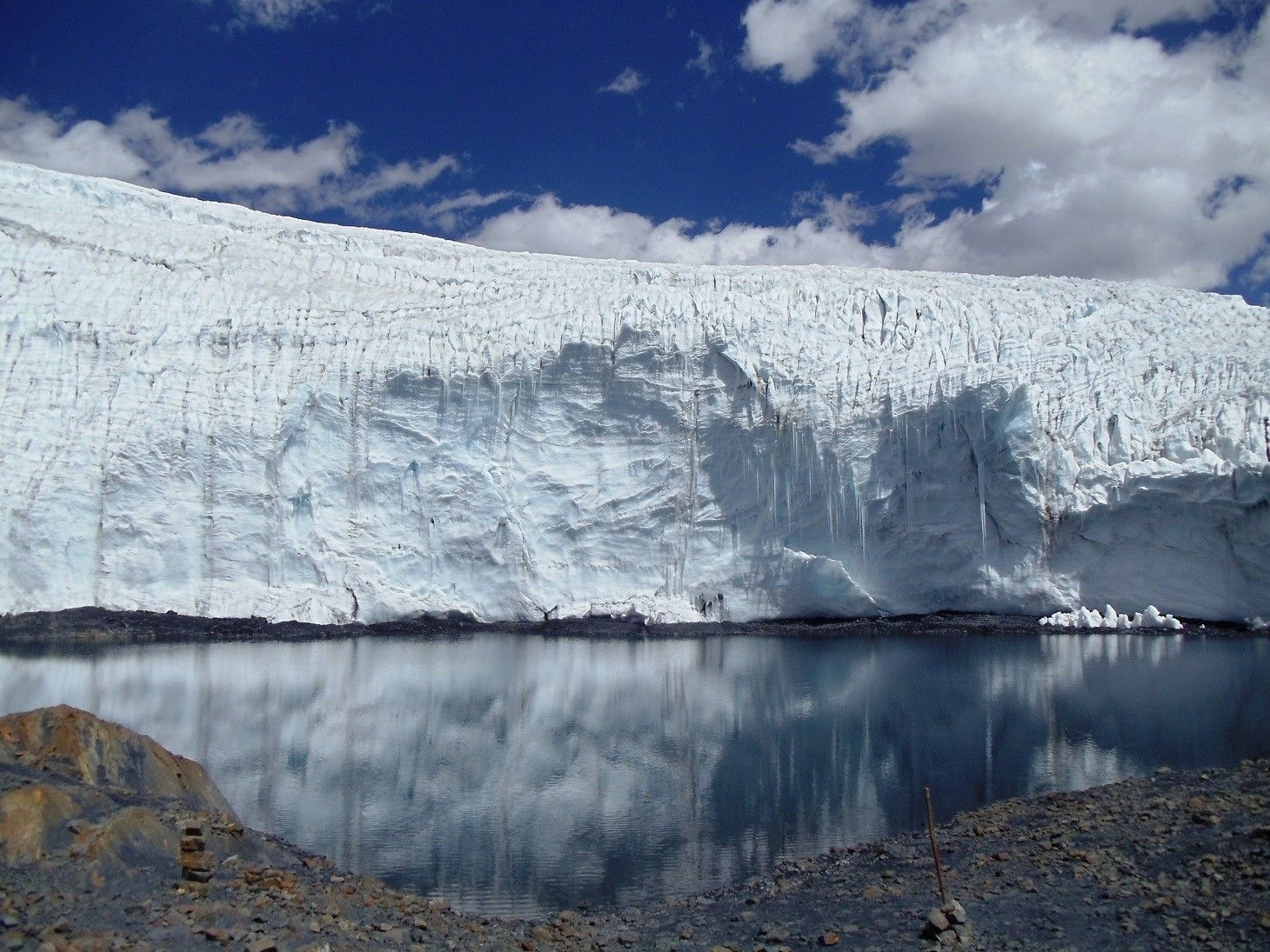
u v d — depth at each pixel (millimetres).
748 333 54469
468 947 13695
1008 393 47781
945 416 49531
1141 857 15195
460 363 54469
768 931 14469
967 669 38062
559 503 53750
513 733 29844
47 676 37094
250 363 54031
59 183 61688
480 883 18172
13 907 11195
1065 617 47125
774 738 28625
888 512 50062
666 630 49906
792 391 52812
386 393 54000
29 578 48188
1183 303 58625
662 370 54688
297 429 52781
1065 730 27609
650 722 31094
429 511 53188
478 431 54094
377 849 20031
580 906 17141
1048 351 51406
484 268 64375
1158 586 47281
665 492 53781
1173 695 31953
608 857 19578
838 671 38750
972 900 14570
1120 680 34781
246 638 47594
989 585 48438
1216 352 51281
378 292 60312
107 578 49125
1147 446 48000
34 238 56656
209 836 14922
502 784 24641
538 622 51781
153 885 12664
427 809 22719
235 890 13422
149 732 28812
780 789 23828
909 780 23969
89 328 53250
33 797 13016
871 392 51969
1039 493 47406
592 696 35250
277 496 51938
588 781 24891
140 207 62781
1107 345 52625
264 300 57000
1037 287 61562
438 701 34375
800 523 51625
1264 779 18391
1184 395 49625
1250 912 12555
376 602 51219
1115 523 46969
